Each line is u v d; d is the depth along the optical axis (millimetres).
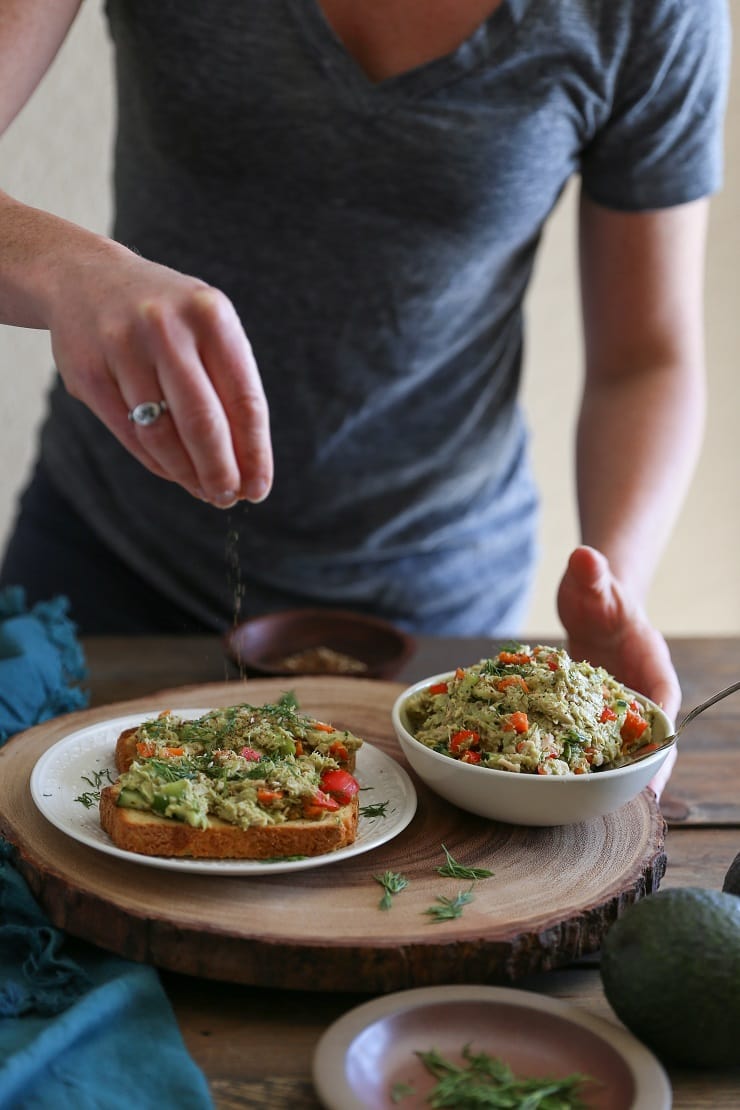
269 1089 635
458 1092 602
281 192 1105
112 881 721
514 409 1321
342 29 1071
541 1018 638
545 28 1062
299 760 783
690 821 875
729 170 1817
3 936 716
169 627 1270
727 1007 619
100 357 726
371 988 685
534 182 1128
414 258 1130
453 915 705
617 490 1119
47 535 1276
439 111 1072
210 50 1063
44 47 1000
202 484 730
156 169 1140
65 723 892
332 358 1165
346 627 1113
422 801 830
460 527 1281
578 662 840
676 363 1184
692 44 1109
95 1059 636
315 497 1221
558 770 763
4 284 786
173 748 785
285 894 723
